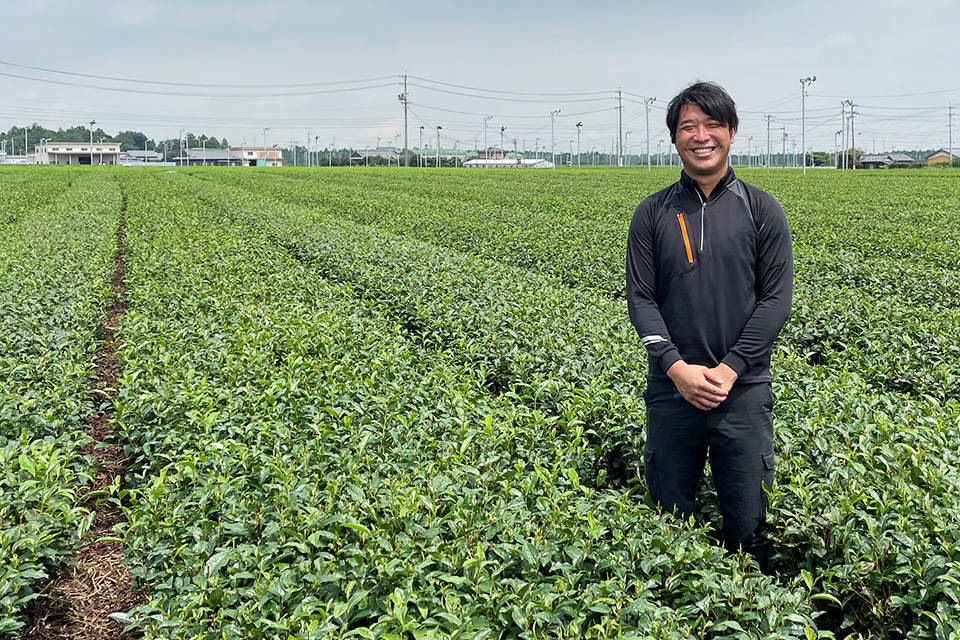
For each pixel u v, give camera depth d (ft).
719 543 19.97
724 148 17.04
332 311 41.47
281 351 34.22
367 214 108.06
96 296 44.62
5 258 54.95
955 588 15.75
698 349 17.62
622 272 55.93
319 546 17.52
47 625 19.53
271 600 16.12
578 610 15.53
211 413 24.40
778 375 29.84
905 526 17.56
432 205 122.93
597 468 25.09
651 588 16.98
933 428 23.20
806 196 138.21
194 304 42.45
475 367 33.78
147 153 651.66
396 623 15.12
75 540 20.25
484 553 17.21
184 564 17.69
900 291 48.91
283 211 103.71
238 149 652.07
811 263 58.65
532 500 19.97
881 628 17.19
